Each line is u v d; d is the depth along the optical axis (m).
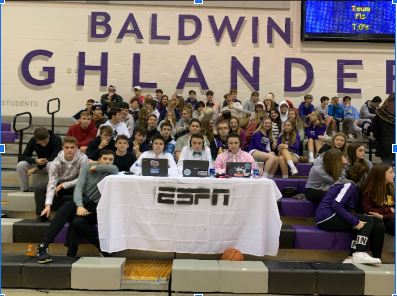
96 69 10.00
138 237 4.18
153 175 4.32
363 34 9.73
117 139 5.00
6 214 4.97
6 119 9.46
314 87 9.98
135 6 10.04
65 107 9.96
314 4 9.77
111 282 3.69
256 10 10.02
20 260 3.82
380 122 6.70
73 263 3.76
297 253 4.43
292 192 5.31
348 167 4.87
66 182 4.67
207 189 4.18
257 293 3.67
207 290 3.66
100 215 4.14
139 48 10.02
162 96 9.27
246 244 4.17
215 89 10.02
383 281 3.66
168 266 4.21
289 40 9.99
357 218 4.20
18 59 9.97
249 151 6.24
